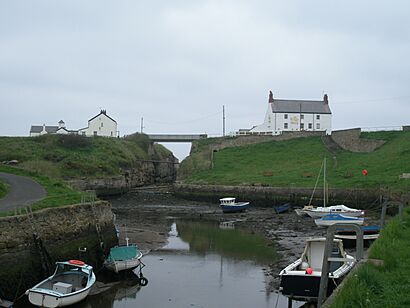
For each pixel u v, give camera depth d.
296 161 68.06
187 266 24.14
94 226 24.36
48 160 65.50
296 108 87.19
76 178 61.66
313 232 35.06
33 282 17.92
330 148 72.06
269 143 78.56
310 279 15.16
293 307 17.09
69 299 15.96
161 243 31.00
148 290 19.58
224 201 51.28
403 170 52.78
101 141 79.25
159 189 73.62
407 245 13.72
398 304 8.04
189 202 59.62
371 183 48.59
